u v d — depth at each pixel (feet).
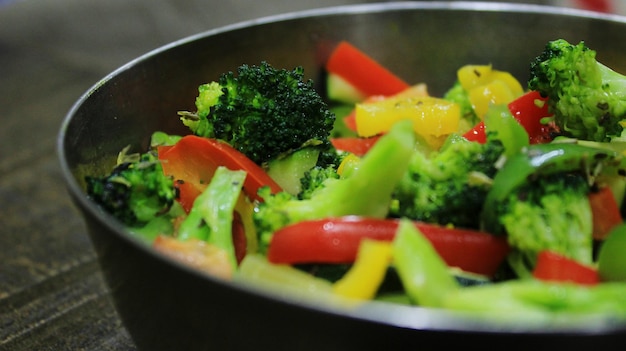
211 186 1.13
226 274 1.03
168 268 0.92
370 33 1.46
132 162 1.15
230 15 2.66
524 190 1.04
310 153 1.21
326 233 1.02
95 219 0.96
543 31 1.41
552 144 1.09
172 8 2.73
